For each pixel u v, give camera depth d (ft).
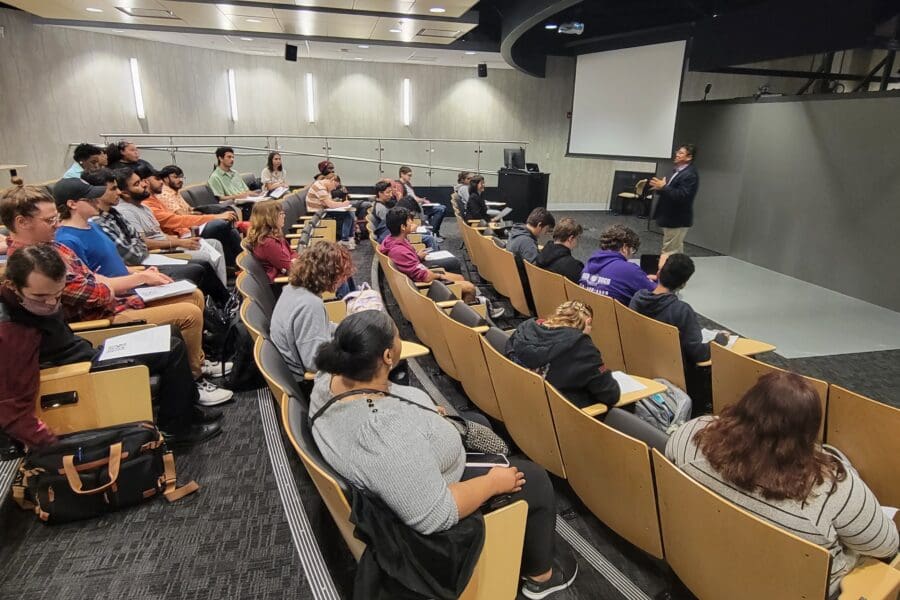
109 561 5.76
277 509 6.63
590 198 38.55
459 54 29.63
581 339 6.57
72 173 14.62
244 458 7.68
